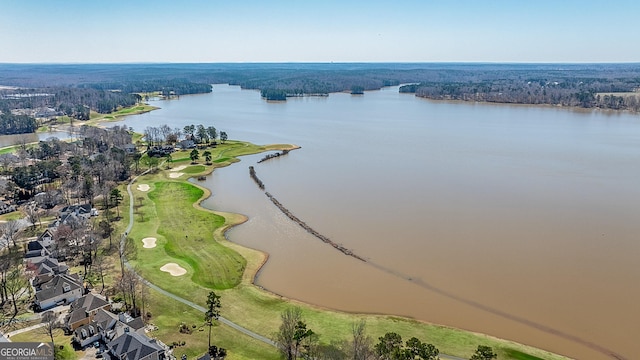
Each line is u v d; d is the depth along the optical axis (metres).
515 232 97.44
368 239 95.12
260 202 119.81
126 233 95.38
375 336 61.09
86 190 117.19
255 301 70.19
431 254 88.00
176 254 85.94
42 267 75.44
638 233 96.00
